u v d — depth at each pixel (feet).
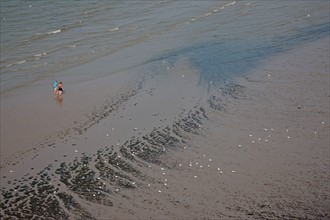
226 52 111.86
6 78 103.60
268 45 114.62
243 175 58.85
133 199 55.26
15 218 53.26
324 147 63.87
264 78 91.91
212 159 63.05
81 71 106.01
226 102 81.82
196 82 92.84
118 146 68.59
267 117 74.54
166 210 52.85
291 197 53.31
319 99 79.30
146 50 118.93
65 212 53.78
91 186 58.70
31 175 62.44
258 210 51.52
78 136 73.56
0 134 76.02
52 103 88.63
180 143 68.08
